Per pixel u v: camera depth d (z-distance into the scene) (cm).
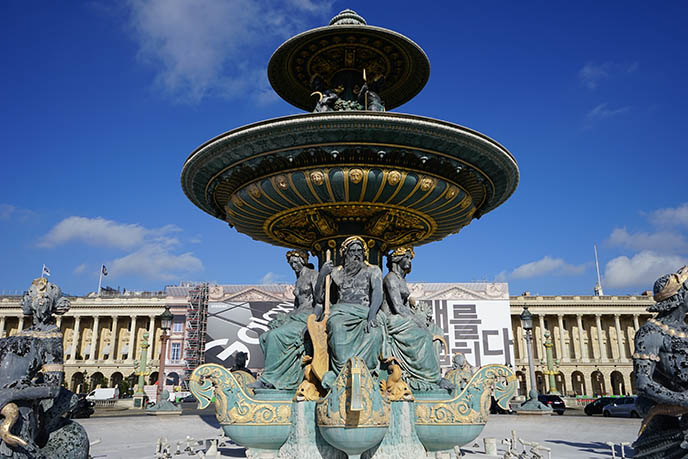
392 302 757
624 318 7862
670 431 420
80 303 7662
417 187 734
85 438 500
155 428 1406
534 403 1923
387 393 657
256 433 653
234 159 732
